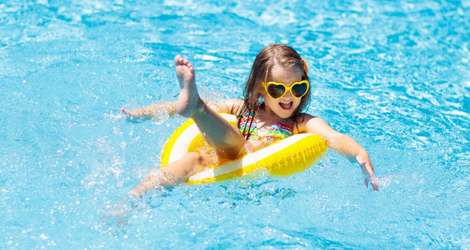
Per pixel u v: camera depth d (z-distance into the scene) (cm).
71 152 355
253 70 380
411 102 479
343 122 436
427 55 582
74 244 272
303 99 382
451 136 417
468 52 590
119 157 347
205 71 516
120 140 368
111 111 387
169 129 392
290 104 364
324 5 721
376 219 306
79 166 339
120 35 593
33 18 621
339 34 634
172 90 463
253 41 604
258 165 322
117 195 306
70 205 298
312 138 350
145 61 525
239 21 660
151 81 479
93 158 345
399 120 443
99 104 427
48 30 593
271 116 386
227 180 317
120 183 318
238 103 401
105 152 352
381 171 359
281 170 327
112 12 661
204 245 280
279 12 694
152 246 276
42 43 556
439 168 367
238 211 306
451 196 332
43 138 371
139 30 612
